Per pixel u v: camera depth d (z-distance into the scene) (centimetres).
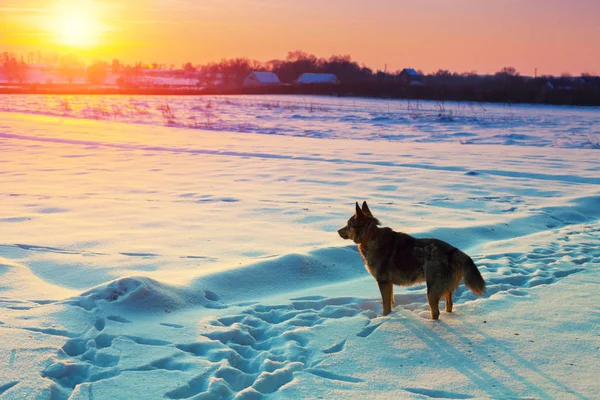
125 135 2889
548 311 604
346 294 681
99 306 582
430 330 554
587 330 549
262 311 621
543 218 1148
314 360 490
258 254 825
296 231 979
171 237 923
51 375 449
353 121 4197
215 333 540
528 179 1664
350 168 1825
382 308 634
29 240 888
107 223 1021
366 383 446
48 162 1886
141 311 582
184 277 683
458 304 645
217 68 18838
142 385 436
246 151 2277
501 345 516
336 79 14375
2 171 1662
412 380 451
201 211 1143
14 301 614
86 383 438
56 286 686
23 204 1185
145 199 1269
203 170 1753
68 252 823
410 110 5359
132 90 9831
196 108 5338
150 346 508
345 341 530
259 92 9450
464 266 561
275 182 1545
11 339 501
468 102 6981
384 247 607
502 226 1045
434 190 1452
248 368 488
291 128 3619
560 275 758
